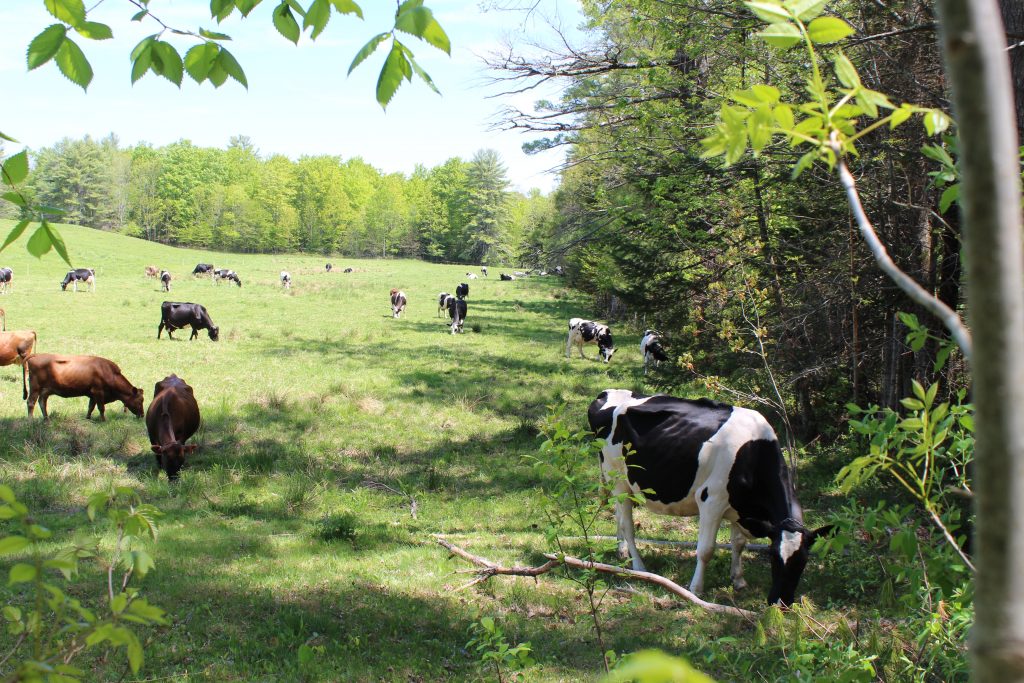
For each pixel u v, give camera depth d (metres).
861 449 10.42
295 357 22.78
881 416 10.01
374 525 9.77
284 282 54.53
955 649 3.54
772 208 11.13
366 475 12.03
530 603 7.38
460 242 116.00
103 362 13.87
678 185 11.18
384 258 123.75
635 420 7.91
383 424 15.19
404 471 12.33
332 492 11.12
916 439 2.87
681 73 11.43
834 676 3.32
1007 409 0.63
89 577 6.99
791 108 1.43
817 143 1.37
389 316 36.62
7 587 6.53
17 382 17.11
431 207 119.38
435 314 38.94
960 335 0.89
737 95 1.42
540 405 17.48
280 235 119.31
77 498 9.93
